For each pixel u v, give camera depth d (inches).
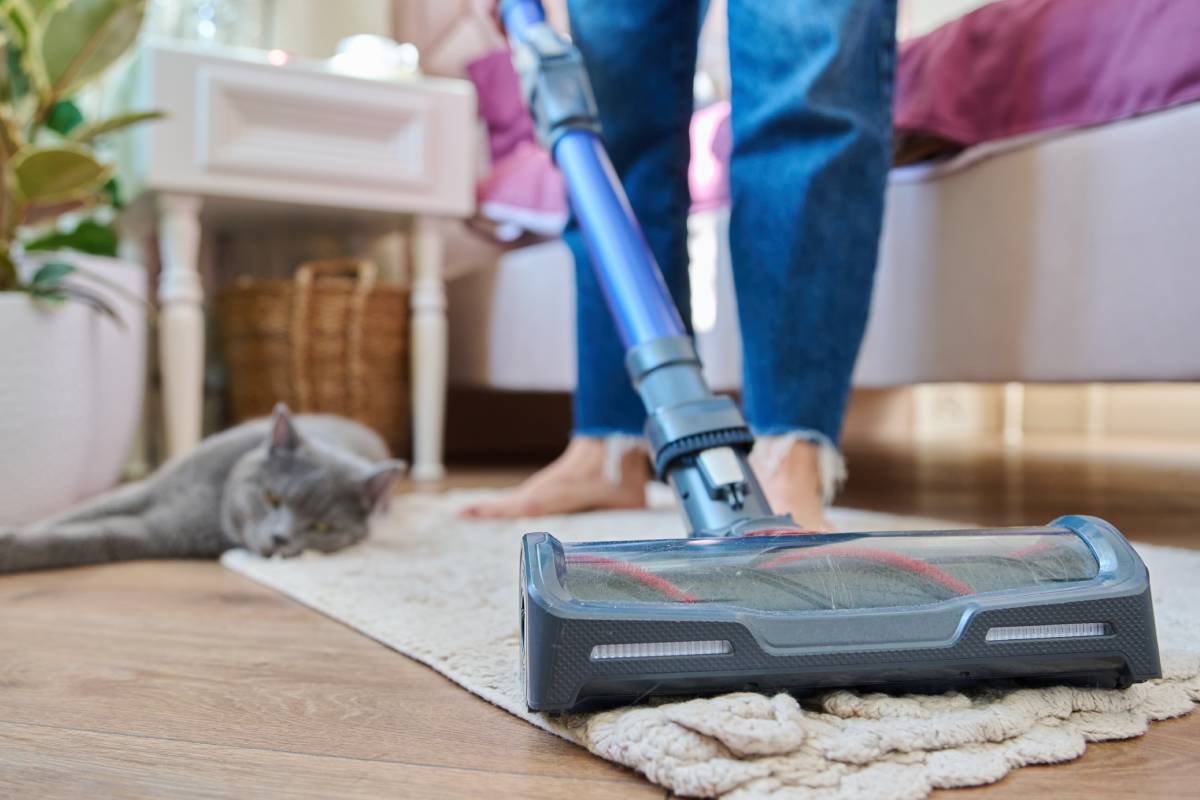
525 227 89.7
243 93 77.0
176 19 91.9
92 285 62.4
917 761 18.7
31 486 53.4
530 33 40.2
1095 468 92.9
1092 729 20.3
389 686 25.2
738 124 36.9
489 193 90.3
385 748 20.6
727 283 67.3
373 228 93.4
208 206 82.5
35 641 30.4
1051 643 20.5
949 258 51.8
